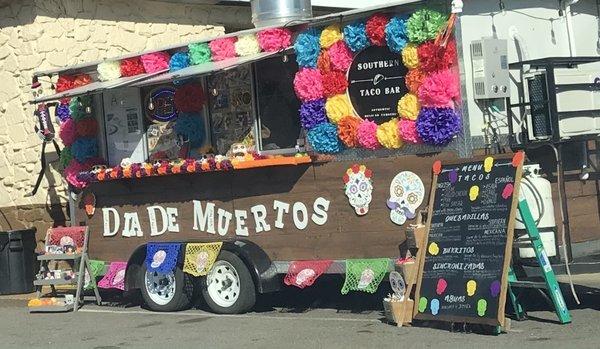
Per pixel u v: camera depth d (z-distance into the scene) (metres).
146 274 9.95
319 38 8.62
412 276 7.78
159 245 9.76
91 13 13.24
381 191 8.28
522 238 7.44
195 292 9.99
